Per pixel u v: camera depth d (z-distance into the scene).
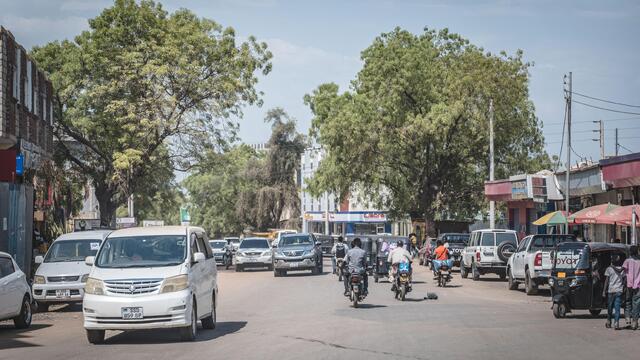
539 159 65.62
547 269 28.48
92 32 53.66
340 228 109.31
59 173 36.59
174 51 51.00
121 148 52.69
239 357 13.74
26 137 33.69
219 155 53.78
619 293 18.12
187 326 15.88
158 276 15.83
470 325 18.81
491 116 55.12
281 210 94.19
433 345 15.19
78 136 54.00
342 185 65.50
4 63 28.42
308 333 17.25
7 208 28.50
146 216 84.56
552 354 14.01
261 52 53.53
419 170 64.94
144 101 50.69
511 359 13.43
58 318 22.36
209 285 18.06
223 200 117.31
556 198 45.97
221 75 52.56
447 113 59.31
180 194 65.88
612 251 21.17
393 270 27.05
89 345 15.91
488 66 60.81
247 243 49.47
